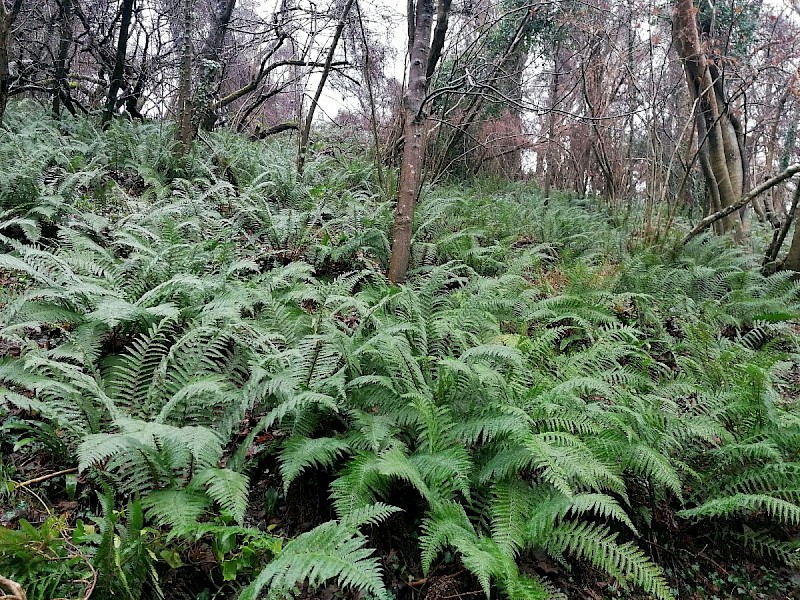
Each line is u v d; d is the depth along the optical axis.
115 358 3.80
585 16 10.95
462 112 12.71
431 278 5.68
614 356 4.29
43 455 3.16
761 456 3.58
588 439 3.35
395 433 3.28
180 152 9.62
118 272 4.95
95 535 2.38
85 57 18.00
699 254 8.95
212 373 3.42
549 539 2.93
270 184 8.38
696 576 3.35
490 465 3.11
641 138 14.99
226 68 15.10
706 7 10.67
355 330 4.29
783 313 6.27
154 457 2.79
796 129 15.05
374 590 2.05
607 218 11.98
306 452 2.93
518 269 6.54
